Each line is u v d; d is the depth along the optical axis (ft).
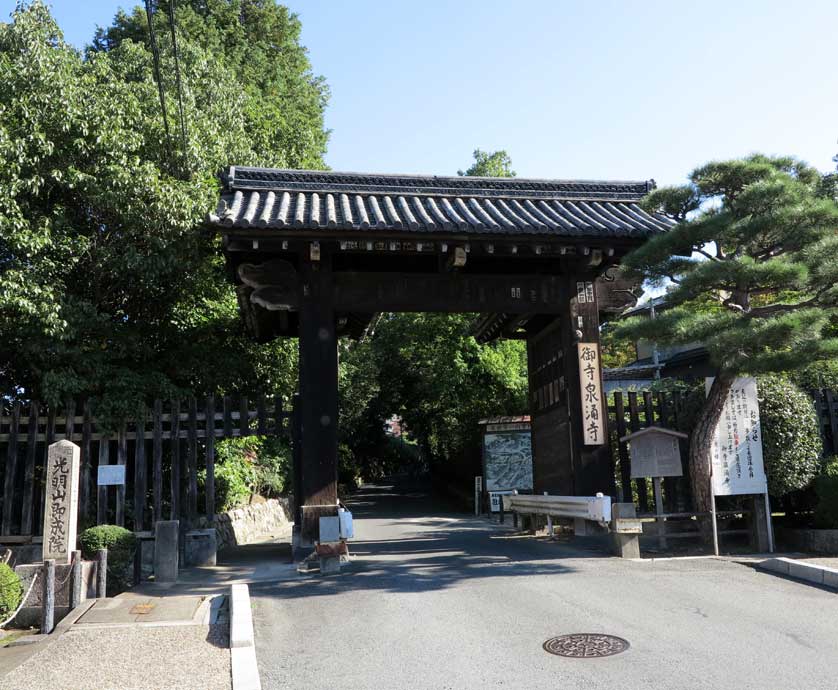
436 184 42.34
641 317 32.58
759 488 34.71
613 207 43.68
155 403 38.22
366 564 33.91
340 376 76.64
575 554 35.19
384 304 37.86
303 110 89.92
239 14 91.04
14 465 37.11
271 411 39.04
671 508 40.68
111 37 82.02
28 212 36.94
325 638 21.06
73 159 38.27
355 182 41.14
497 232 35.70
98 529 32.35
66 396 37.78
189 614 24.50
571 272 40.47
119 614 24.67
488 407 84.28
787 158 34.68
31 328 35.47
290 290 36.91
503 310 39.34
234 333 49.70
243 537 56.85
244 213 35.53
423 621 22.48
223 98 54.19
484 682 16.84
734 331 28.96
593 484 38.45
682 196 34.06
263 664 18.85
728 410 35.12
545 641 19.94
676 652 18.54
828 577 26.17
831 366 42.39
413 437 109.70
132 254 38.42
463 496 89.66
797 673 16.67
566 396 40.63
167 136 37.68
